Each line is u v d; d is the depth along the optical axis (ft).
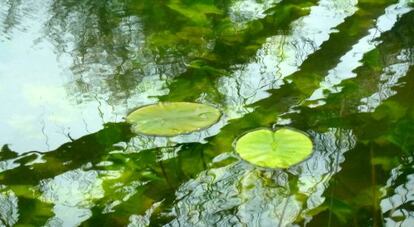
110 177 7.45
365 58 10.41
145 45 11.35
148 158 7.80
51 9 13.41
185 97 9.30
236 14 12.76
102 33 12.01
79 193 7.13
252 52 10.87
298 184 7.11
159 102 9.06
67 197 7.07
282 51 10.85
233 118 8.65
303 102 9.05
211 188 7.11
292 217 6.51
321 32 11.59
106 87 9.80
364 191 6.94
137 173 7.50
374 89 9.36
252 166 7.47
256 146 7.66
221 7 13.25
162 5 13.46
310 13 12.60
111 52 11.13
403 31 11.40
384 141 7.95
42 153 8.04
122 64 10.62
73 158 7.90
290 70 10.12
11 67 10.62
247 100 9.16
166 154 7.88
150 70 10.34
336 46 10.93
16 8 13.52
